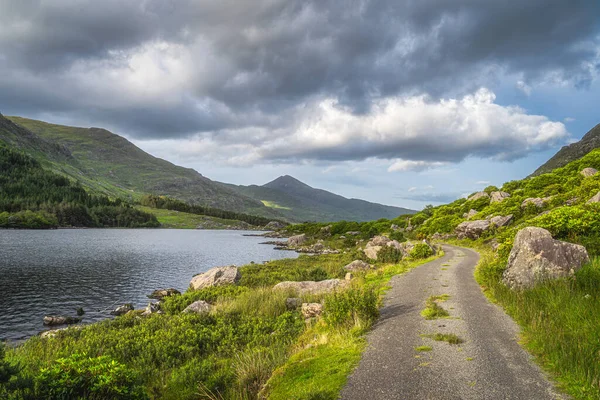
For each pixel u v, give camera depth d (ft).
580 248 46.16
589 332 27.76
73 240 317.42
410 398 21.38
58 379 23.30
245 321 54.49
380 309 46.88
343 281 77.15
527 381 22.70
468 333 33.32
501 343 30.07
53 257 191.83
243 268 133.18
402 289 60.44
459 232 208.33
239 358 35.78
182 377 33.30
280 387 25.84
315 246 287.48
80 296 105.50
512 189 297.74
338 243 295.48
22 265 160.35
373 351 30.04
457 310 42.52
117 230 558.97
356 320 38.60
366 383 23.85
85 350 41.78
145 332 49.57
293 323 52.11
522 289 45.24
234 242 390.21
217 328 50.80
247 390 28.66
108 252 232.12
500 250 63.46
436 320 38.60
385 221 407.64
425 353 28.68
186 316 56.29
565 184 195.21
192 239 427.33
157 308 79.15
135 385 26.17
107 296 106.63
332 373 26.20
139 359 39.47
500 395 21.02
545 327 30.71
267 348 38.75
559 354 25.17
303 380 26.02
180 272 159.43
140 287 122.21
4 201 529.45
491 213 217.97
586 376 21.90
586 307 32.60
